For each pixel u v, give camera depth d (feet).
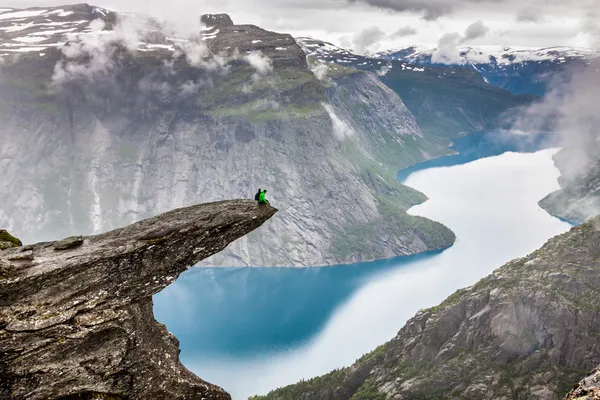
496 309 515.09
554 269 540.93
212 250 121.60
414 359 532.73
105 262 111.96
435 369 502.79
